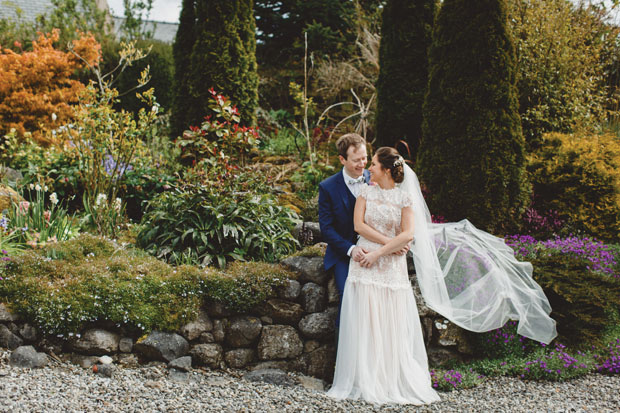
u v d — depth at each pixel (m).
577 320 3.82
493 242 4.05
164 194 4.41
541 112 6.03
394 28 6.53
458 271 3.77
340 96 10.47
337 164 7.12
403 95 6.52
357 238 3.48
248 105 6.87
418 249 3.51
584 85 6.62
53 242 3.98
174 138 7.11
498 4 4.89
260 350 3.43
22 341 3.16
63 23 11.62
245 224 4.24
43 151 6.53
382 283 3.18
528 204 5.08
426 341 3.65
